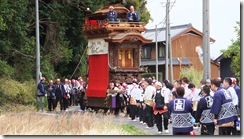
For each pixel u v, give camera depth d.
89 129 17.88
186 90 20.52
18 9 35.50
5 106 30.84
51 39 41.16
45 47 41.03
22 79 35.91
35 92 34.53
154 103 20.72
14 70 35.19
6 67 32.56
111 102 29.88
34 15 39.41
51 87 33.44
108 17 31.64
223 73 39.62
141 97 25.92
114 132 17.39
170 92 20.42
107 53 31.22
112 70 30.89
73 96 38.50
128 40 31.09
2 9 31.38
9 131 17.34
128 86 28.56
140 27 31.73
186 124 15.04
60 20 41.34
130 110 26.69
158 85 20.58
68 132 17.61
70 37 44.31
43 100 32.78
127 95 28.88
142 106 24.92
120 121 21.97
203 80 20.56
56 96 33.47
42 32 41.00
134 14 32.12
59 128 17.97
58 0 41.44
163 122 21.80
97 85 31.97
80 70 44.28
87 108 32.94
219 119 14.93
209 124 15.33
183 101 15.05
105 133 17.12
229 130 15.18
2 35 35.16
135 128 20.77
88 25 33.16
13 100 32.28
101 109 31.20
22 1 35.91
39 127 17.94
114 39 30.59
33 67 37.44
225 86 16.20
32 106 32.31
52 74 39.28
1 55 35.44
